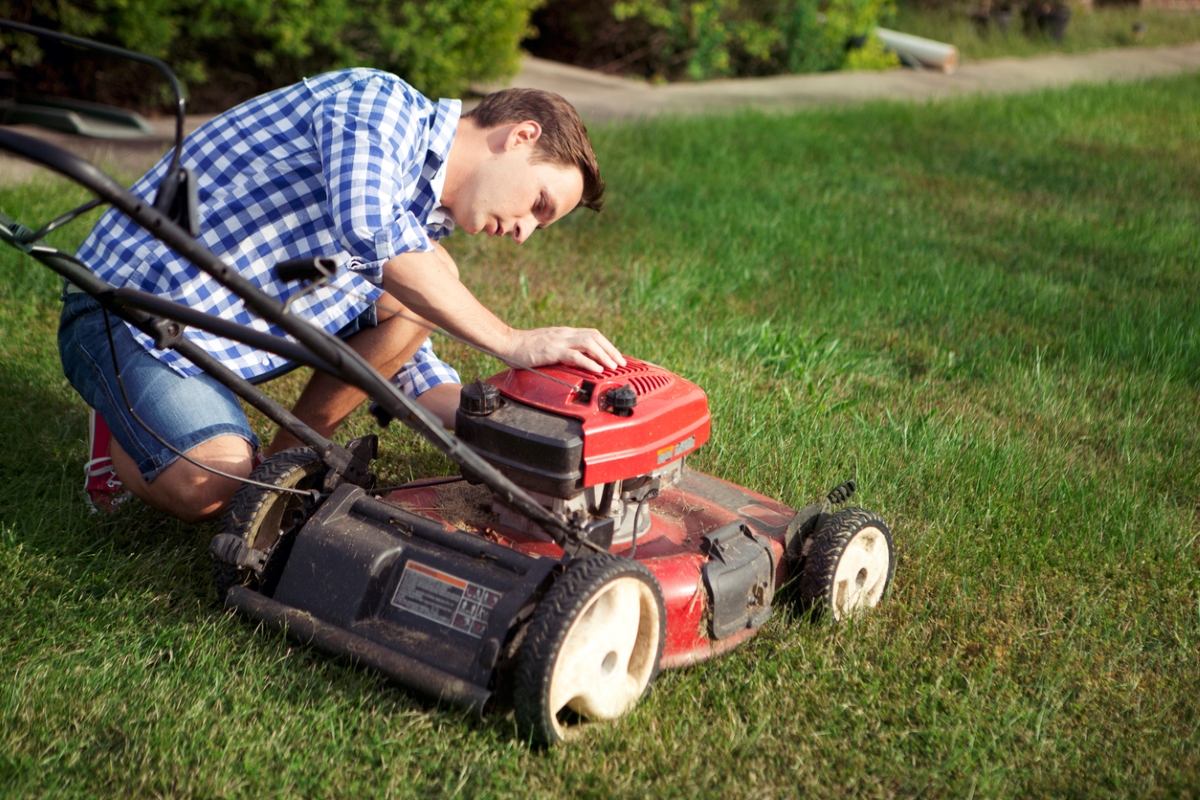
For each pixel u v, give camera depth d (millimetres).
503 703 2535
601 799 2357
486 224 2912
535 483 2676
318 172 2920
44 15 8250
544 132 2822
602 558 2479
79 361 3088
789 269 6523
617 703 2592
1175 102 13117
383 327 3285
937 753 2609
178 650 2734
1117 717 2795
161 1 8344
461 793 2355
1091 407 4855
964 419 4578
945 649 3041
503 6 9891
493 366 4648
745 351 5109
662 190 7770
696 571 2799
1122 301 6227
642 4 12898
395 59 9688
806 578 3023
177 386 2988
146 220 2041
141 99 8961
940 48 15531
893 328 5746
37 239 2344
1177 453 4367
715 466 3947
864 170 9055
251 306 2188
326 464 2889
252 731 2461
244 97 9477
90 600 2912
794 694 2777
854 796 2461
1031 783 2541
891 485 3863
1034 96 12906
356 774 2398
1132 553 3625
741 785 2455
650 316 5480
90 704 2533
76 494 3488
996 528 3705
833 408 4535
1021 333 5707
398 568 2678
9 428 3871
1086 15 21219
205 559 3166
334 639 2621
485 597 2547
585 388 2762
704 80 13711
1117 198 8625
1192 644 3160
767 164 8945
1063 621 3227
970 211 8023
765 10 14141
